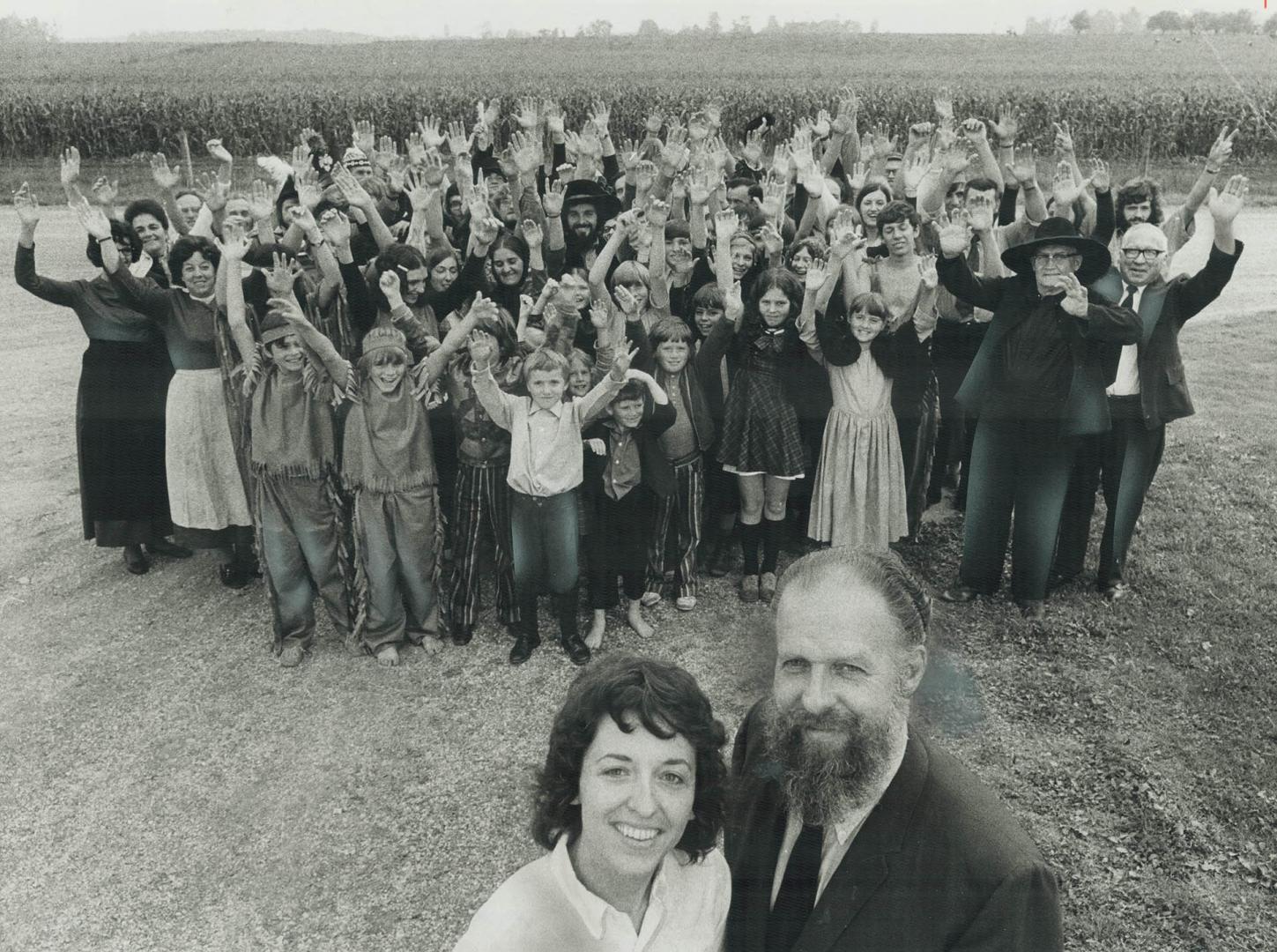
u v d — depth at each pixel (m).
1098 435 4.84
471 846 3.49
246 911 3.23
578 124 21.39
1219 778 3.75
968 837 1.55
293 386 4.27
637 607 4.78
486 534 4.71
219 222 5.62
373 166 8.11
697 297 5.05
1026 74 23.61
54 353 9.10
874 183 6.09
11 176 17.80
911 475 5.14
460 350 4.55
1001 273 5.07
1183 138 18.98
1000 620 4.87
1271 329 9.74
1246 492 6.16
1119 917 3.15
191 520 4.98
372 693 4.38
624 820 1.57
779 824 1.78
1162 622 4.82
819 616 1.63
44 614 5.02
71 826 3.60
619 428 4.43
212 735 4.09
